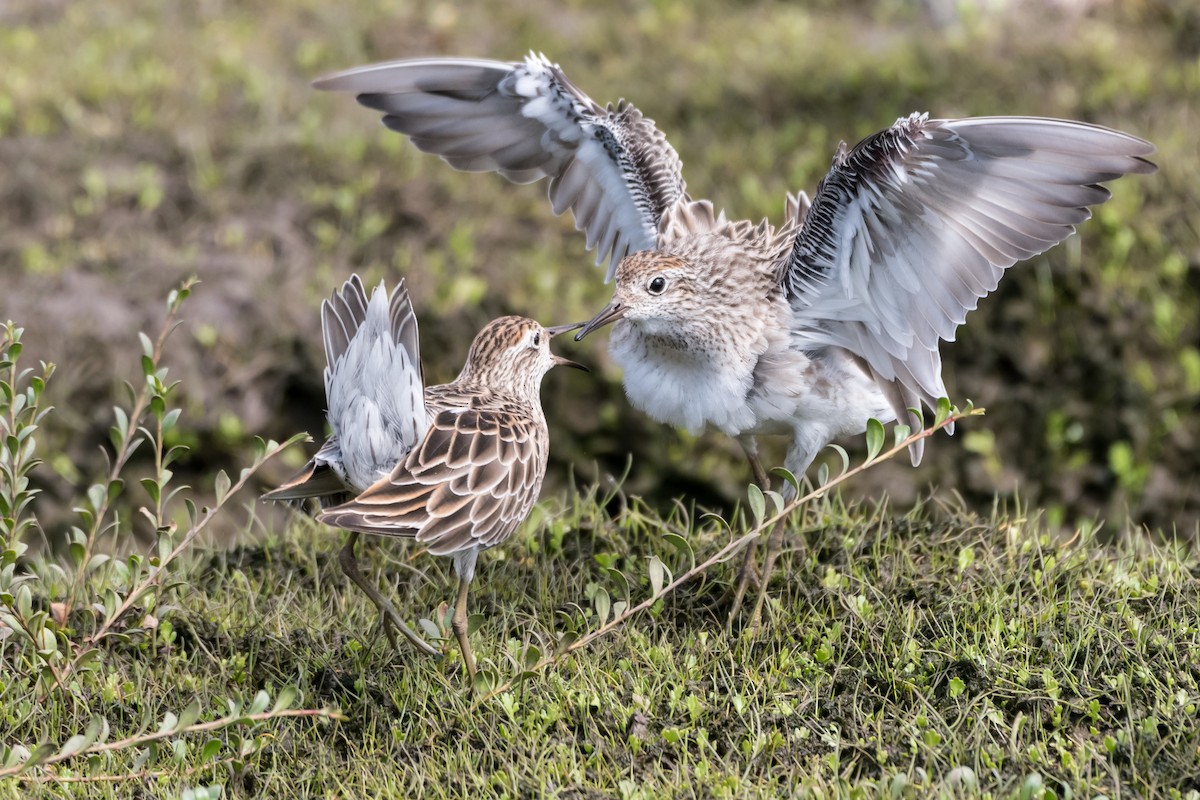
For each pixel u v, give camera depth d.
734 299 10.43
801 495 11.99
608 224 12.00
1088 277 17.19
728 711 9.52
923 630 10.21
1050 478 16.61
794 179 19.17
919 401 10.69
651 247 11.64
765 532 11.43
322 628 10.71
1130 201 17.67
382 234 18.73
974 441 16.55
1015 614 10.24
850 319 10.45
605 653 10.14
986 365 16.98
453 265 18.08
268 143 20.06
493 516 9.45
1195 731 8.95
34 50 22.59
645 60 22.95
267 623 10.73
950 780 8.52
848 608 10.41
